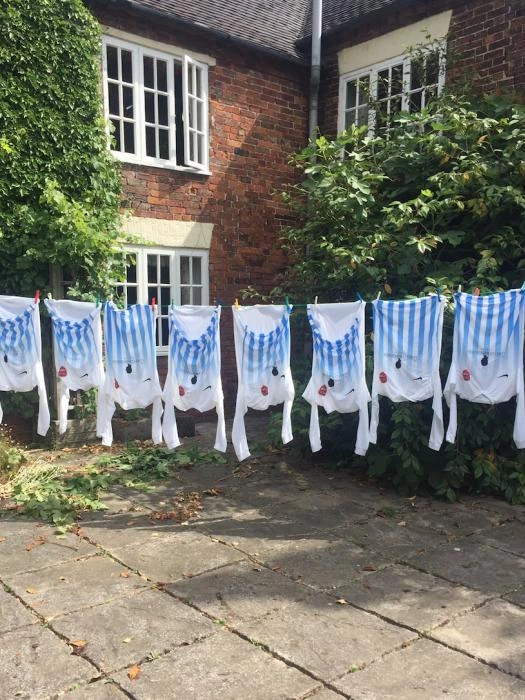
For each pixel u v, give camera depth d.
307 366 6.30
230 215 8.69
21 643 3.01
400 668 2.82
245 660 2.88
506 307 4.45
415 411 5.15
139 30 7.67
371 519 4.77
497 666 2.83
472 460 5.27
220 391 4.93
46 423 5.27
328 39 9.04
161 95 8.20
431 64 7.71
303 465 6.29
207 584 3.65
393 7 8.03
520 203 5.15
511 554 4.14
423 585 3.67
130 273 8.00
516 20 7.01
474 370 4.55
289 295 6.61
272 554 4.10
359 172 6.01
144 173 7.87
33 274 6.75
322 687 2.68
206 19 8.46
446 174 5.43
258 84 8.82
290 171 9.23
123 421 7.23
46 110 6.71
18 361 5.20
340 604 3.42
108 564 3.92
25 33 6.50
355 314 4.68
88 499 5.08
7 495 5.18
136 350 5.07
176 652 2.94
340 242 6.04
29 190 6.67
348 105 9.05
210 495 5.38
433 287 5.16
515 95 6.43
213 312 4.87
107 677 2.75
